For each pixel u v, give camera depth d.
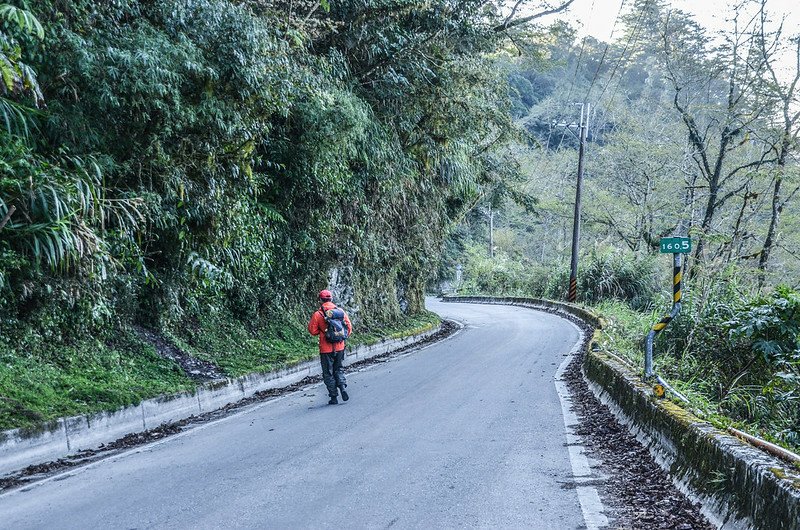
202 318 13.55
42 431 7.36
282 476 6.45
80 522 5.23
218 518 5.23
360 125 14.97
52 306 9.52
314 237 17.02
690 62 29.41
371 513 5.33
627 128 40.06
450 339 22.45
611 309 30.73
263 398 11.77
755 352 12.92
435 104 18.98
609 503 5.65
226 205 12.47
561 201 44.19
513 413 9.77
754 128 25.50
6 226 8.34
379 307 22.11
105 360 10.14
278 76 11.79
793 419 11.51
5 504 5.86
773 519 4.16
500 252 58.44
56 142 9.54
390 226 22.67
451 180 25.06
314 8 14.20
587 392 11.80
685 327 15.16
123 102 9.60
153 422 9.31
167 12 10.12
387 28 16.56
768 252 24.56
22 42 8.66
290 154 14.82
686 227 33.94
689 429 6.11
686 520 5.16
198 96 10.71
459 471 6.59
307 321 17.30
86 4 9.38
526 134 24.47
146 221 10.86
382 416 9.53
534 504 5.59
